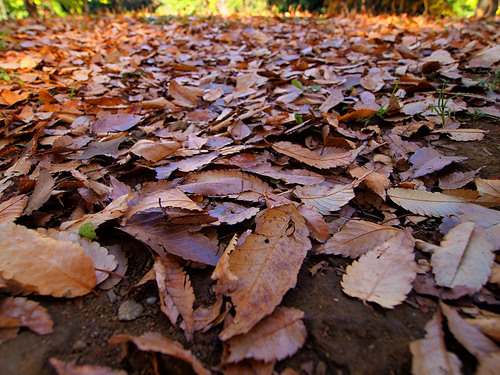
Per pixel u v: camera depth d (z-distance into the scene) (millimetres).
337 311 213
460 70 640
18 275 212
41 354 190
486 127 419
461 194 289
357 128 443
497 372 171
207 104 558
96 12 3172
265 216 257
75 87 638
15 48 927
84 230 252
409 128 418
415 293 219
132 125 463
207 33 1273
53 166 359
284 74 674
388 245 242
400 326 202
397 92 518
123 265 247
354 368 186
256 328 198
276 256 229
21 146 422
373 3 2510
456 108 448
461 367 178
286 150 368
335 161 338
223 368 187
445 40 858
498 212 259
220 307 215
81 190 302
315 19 1811
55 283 216
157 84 663
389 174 336
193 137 417
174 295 219
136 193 308
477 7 1945
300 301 221
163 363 190
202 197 302
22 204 281
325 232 261
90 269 226
